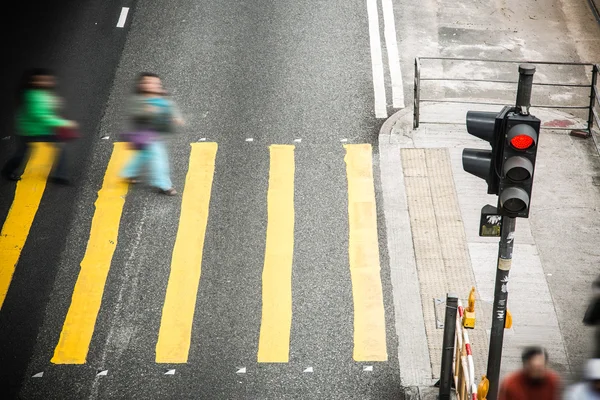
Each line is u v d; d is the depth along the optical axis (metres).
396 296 13.62
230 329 13.13
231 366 12.62
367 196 15.38
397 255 14.31
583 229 14.78
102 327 13.17
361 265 14.14
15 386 12.34
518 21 20.00
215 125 16.84
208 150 16.30
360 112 17.19
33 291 13.70
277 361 12.67
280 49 18.81
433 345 12.88
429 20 19.89
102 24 19.45
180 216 15.00
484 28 19.69
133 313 13.38
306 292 13.70
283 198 15.34
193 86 17.75
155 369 12.59
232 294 13.67
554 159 16.19
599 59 18.81
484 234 10.28
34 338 13.00
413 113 17.14
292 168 15.93
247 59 18.52
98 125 16.81
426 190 15.52
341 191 15.48
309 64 18.39
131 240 14.58
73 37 19.03
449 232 14.71
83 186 15.57
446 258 14.26
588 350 12.72
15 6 19.94
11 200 15.29
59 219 14.95
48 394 12.24
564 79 18.25
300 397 12.20
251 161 16.08
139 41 18.97
